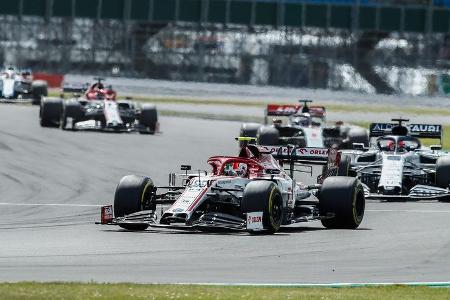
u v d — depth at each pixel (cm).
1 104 18612
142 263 5275
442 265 5422
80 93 15775
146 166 11181
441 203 8700
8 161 11025
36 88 18462
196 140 14400
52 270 4984
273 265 5300
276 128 12525
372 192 9306
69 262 5266
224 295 4228
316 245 6047
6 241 6091
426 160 9512
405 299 4328
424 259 5612
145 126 14775
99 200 8650
